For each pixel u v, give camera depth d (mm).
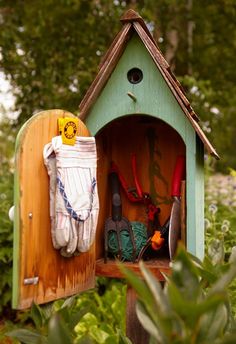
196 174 2736
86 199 2561
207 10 8750
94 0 7723
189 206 2705
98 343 3305
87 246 2604
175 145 3109
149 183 3145
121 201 3080
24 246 2350
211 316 1497
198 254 2764
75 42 7602
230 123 10617
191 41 9008
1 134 8070
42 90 7477
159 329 1473
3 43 7430
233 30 9086
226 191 5387
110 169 3113
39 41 7566
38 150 2439
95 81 2789
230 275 1498
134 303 2953
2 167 6555
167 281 1604
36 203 2424
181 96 2693
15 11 7891
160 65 2705
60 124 2539
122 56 2807
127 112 2799
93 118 2848
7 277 4406
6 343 3848
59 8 7676
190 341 1399
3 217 4512
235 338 1394
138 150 3168
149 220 3064
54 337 1550
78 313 2146
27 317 4273
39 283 2438
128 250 2906
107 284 4426
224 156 12891
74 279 2656
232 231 4137
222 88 8969
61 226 2465
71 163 2533
